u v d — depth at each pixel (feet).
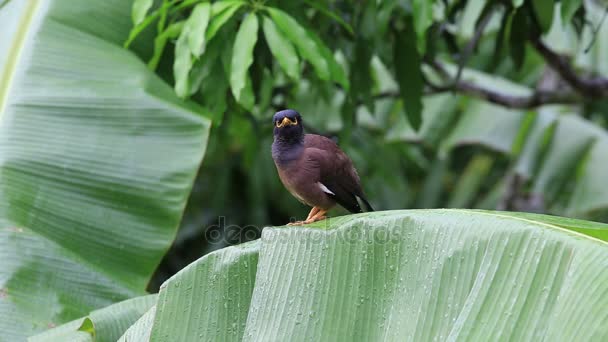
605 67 61.21
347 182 33.04
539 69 69.97
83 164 31.60
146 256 31.14
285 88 49.96
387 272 22.31
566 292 18.65
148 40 38.45
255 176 67.82
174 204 31.91
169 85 38.60
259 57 38.99
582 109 69.62
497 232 20.75
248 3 34.86
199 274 24.68
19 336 27.50
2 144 31.24
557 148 59.36
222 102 36.19
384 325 21.88
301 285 22.86
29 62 33.86
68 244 30.40
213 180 68.18
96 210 31.19
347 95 42.57
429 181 71.92
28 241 29.45
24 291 28.58
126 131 32.83
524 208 62.23
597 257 18.84
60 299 28.99
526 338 18.98
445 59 60.59
